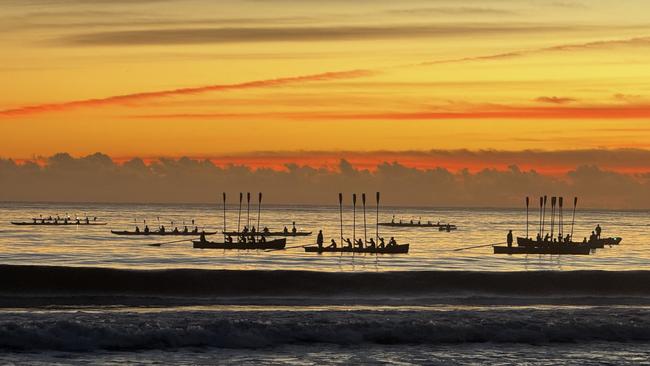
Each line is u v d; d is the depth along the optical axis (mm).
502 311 67625
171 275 80188
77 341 54344
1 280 76812
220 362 51156
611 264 160000
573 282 85125
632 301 81500
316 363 51438
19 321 57469
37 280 77438
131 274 79625
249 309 72125
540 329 60750
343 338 57781
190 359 51750
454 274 85125
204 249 196625
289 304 76062
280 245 193875
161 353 53125
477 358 53594
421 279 83688
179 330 56469
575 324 61969
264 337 57062
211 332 56844
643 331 61500
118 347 54250
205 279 80250
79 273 78750
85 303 74188
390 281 83062
